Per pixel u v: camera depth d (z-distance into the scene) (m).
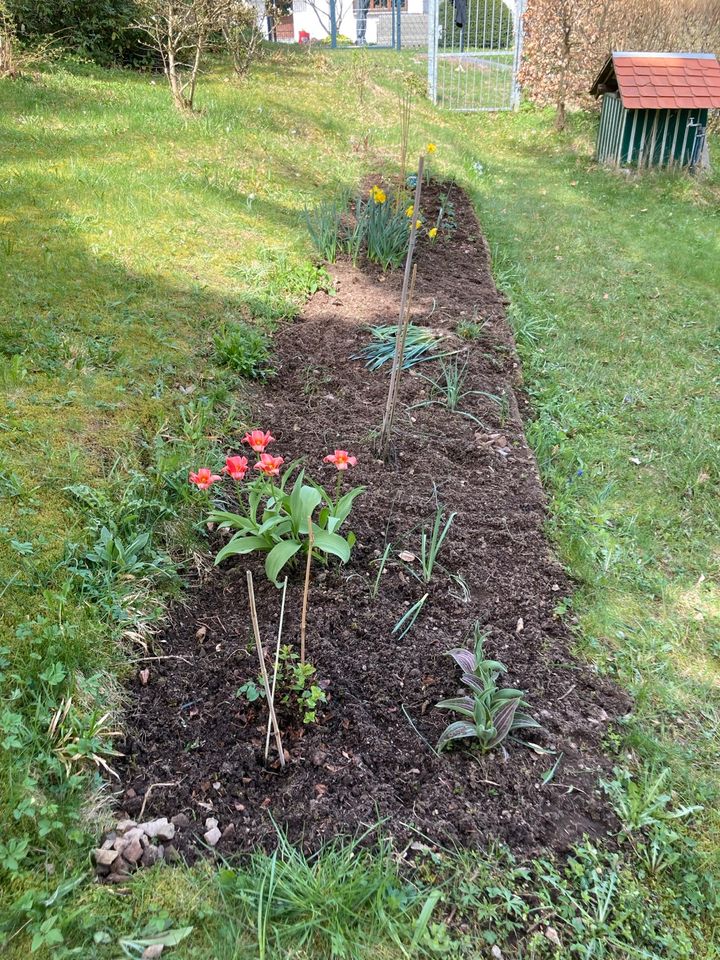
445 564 3.29
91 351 4.12
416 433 4.19
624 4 13.34
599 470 4.36
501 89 15.88
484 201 9.21
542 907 2.07
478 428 4.34
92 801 2.19
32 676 2.38
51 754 2.23
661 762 2.59
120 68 11.94
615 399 5.19
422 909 1.98
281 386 4.57
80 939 1.86
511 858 2.17
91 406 3.70
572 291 6.98
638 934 2.08
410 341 5.07
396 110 12.29
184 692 2.59
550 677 2.82
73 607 2.65
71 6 11.65
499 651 2.89
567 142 12.78
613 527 3.88
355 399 4.46
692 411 5.07
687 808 2.41
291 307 5.39
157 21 9.45
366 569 3.20
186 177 7.11
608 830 2.32
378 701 2.62
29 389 3.69
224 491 3.52
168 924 1.92
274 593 3.03
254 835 2.15
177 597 2.96
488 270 6.95
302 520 2.94
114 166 7.03
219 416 4.05
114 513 3.10
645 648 3.09
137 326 4.53
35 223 5.52
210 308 4.99
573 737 2.61
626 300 6.87
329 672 2.67
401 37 24.41
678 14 13.65
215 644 2.80
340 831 2.17
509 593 3.21
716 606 3.41
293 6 25.98
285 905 1.98
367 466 3.85
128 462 3.43
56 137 7.61
